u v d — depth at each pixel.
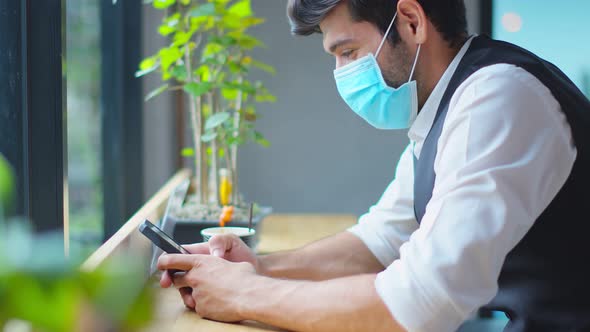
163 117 2.79
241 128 1.98
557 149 0.97
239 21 2.01
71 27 2.11
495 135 0.94
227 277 1.07
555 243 1.01
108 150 2.49
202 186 1.97
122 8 2.47
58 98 1.27
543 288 1.03
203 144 1.97
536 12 3.12
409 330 0.89
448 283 0.88
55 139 1.27
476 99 0.98
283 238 2.05
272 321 0.99
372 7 1.13
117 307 0.28
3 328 0.27
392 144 3.38
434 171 1.14
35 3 1.24
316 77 3.35
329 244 1.41
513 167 0.92
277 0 3.32
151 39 2.65
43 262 0.28
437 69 1.16
